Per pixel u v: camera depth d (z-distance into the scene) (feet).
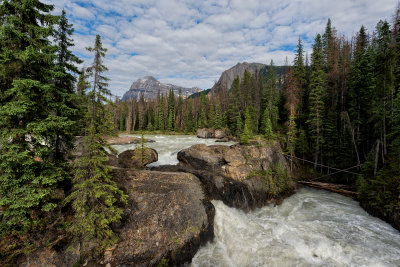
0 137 29.81
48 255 31.35
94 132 34.96
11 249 29.99
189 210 46.91
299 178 95.09
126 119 297.12
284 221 56.65
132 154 84.58
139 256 35.86
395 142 62.85
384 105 77.97
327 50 138.31
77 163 34.63
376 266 37.45
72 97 38.29
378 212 59.26
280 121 155.02
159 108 297.74
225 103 244.83
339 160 97.30
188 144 142.10
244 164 78.13
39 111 34.42
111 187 37.24
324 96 116.88
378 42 102.63
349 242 45.16
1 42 30.17
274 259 39.68
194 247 42.04
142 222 40.88
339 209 66.08
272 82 170.50
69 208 39.68
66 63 41.88
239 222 52.80
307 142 111.55
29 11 32.96
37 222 33.45
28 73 33.88
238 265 39.55
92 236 35.12
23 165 31.60
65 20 42.01
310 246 43.01
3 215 30.53
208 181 63.36
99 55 34.88
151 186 50.57
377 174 70.18
